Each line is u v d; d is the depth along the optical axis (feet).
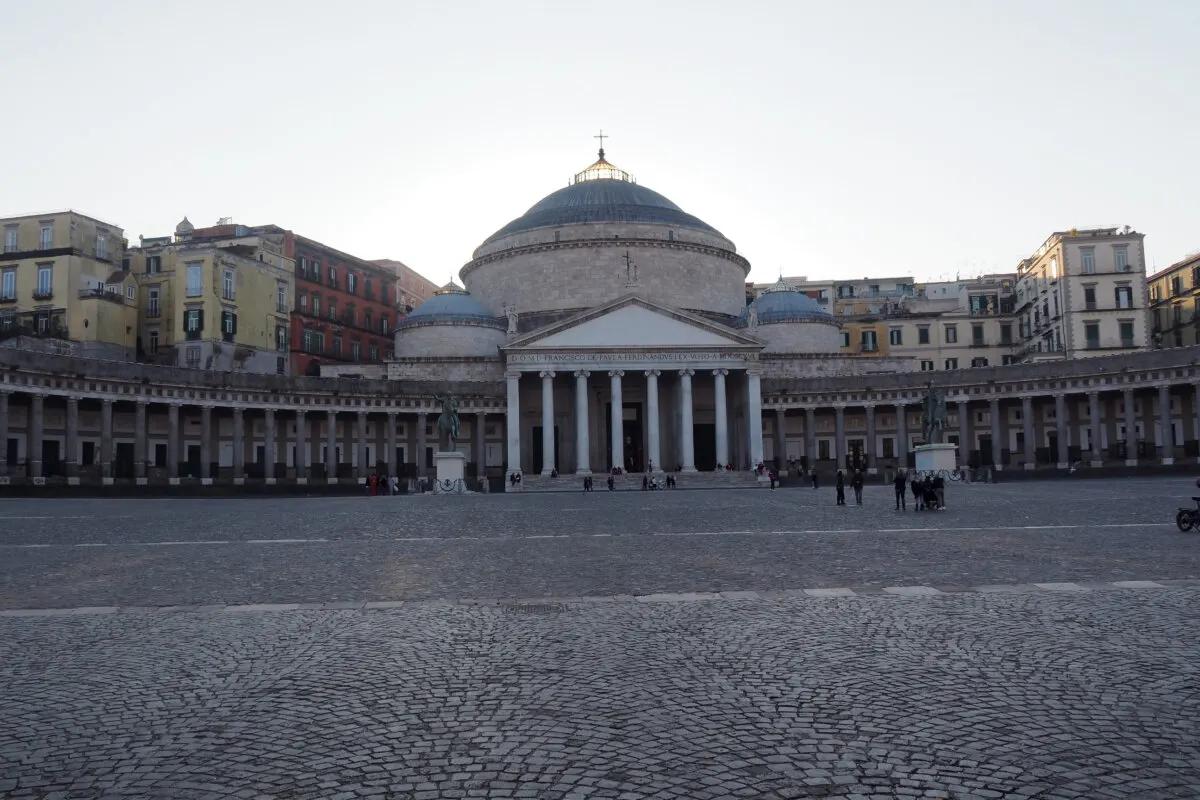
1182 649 40.75
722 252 352.28
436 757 28.86
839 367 341.82
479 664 40.98
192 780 27.27
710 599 56.75
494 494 245.65
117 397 250.78
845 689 35.60
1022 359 405.59
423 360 329.72
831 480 294.87
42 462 243.40
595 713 33.14
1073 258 347.77
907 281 473.67
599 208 352.49
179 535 108.68
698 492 230.68
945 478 241.35
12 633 49.21
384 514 149.28
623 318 295.69
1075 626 46.06
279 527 120.88
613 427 292.81
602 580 66.03
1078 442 310.24
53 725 32.65
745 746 29.37
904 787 25.79
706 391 324.39
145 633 48.93
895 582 61.77
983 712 32.30
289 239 355.56
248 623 51.39
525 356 293.64
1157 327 390.01
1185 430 291.38
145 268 326.24
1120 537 86.84
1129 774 26.43
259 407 281.74
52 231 305.12
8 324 298.97
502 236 360.89
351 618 52.49
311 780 27.12
